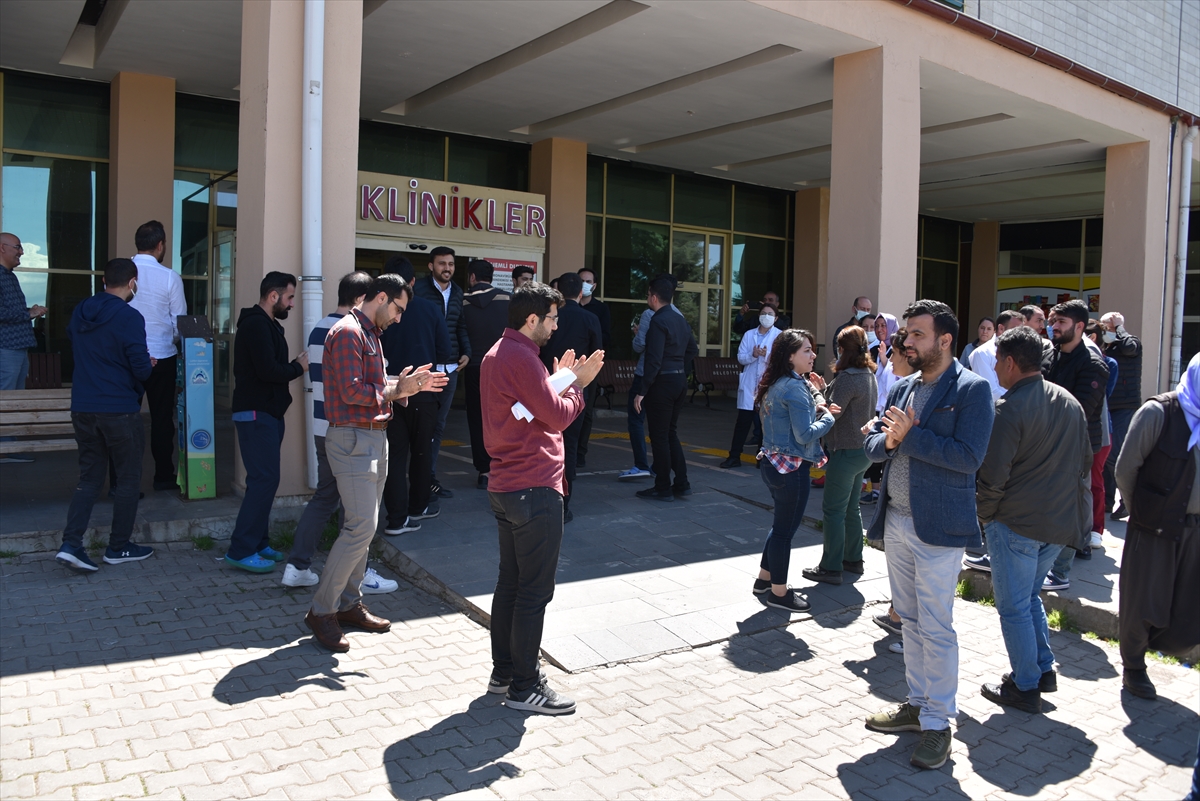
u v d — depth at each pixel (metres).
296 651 4.43
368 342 4.49
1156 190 12.50
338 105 6.33
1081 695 4.38
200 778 3.23
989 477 4.00
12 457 8.19
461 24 8.98
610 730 3.80
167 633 4.55
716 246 16.53
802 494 5.19
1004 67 10.00
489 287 7.33
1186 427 4.11
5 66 10.15
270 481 5.46
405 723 3.75
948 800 3.35
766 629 5.05
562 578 5.61
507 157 13.81
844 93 9.16
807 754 3.66
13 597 4.92
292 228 6.20
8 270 7.91
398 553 5.84
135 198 10.50
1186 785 3.53
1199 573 4.15
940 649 3.62
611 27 8.59
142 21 8.74
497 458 3.89
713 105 11.38
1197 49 13.22
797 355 5.12
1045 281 19.73
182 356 6.41
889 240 8.91
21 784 3.13
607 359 14.25
